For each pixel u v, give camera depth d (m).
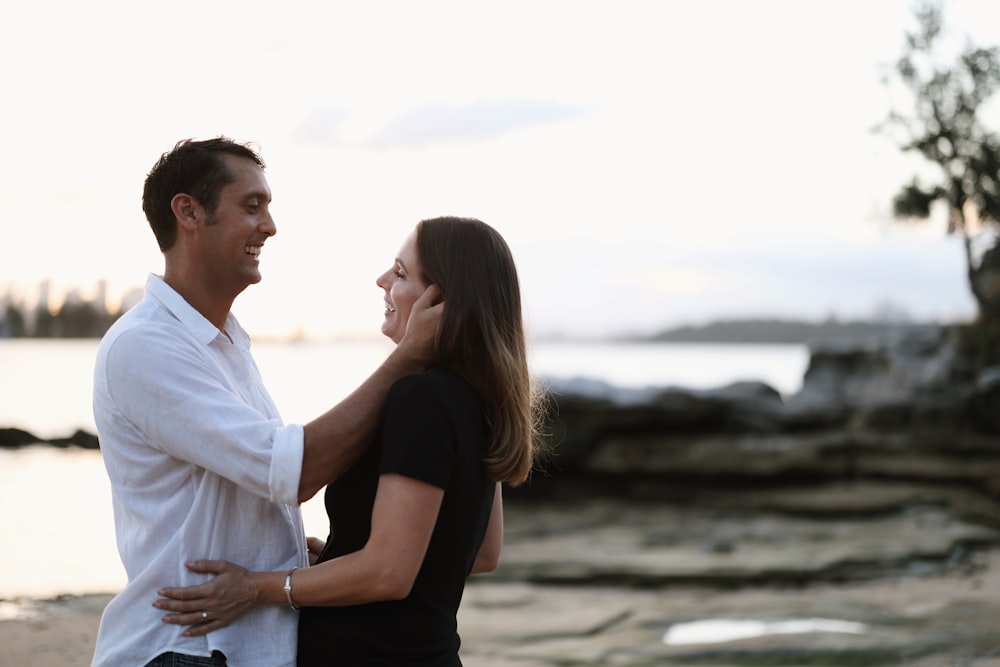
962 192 16.06
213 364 2.44
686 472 15.13
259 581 2.35
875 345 19.11
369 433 2.38
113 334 2.42
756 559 10.12
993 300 16.92
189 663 2.29
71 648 4.06
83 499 8.84
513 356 2.47
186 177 2.48
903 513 12.94
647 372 69.56
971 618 6.99
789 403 18.08
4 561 6.33
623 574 9.43
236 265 2.52
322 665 2.38
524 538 12.12
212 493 2.38
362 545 2.39
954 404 16.38
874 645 6.12
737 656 6.04
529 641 6.73
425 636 2.36
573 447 15.53
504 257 2.53
